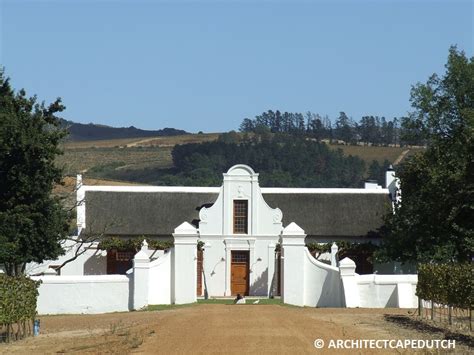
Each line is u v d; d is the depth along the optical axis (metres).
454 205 51.44
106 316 45.47
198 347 28.62
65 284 50.56
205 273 65.19
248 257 65.56
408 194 60.69
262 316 39.31
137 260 51.31
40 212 50.31
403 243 57.75
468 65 65.75
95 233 64.31
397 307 48.97
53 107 50.97
